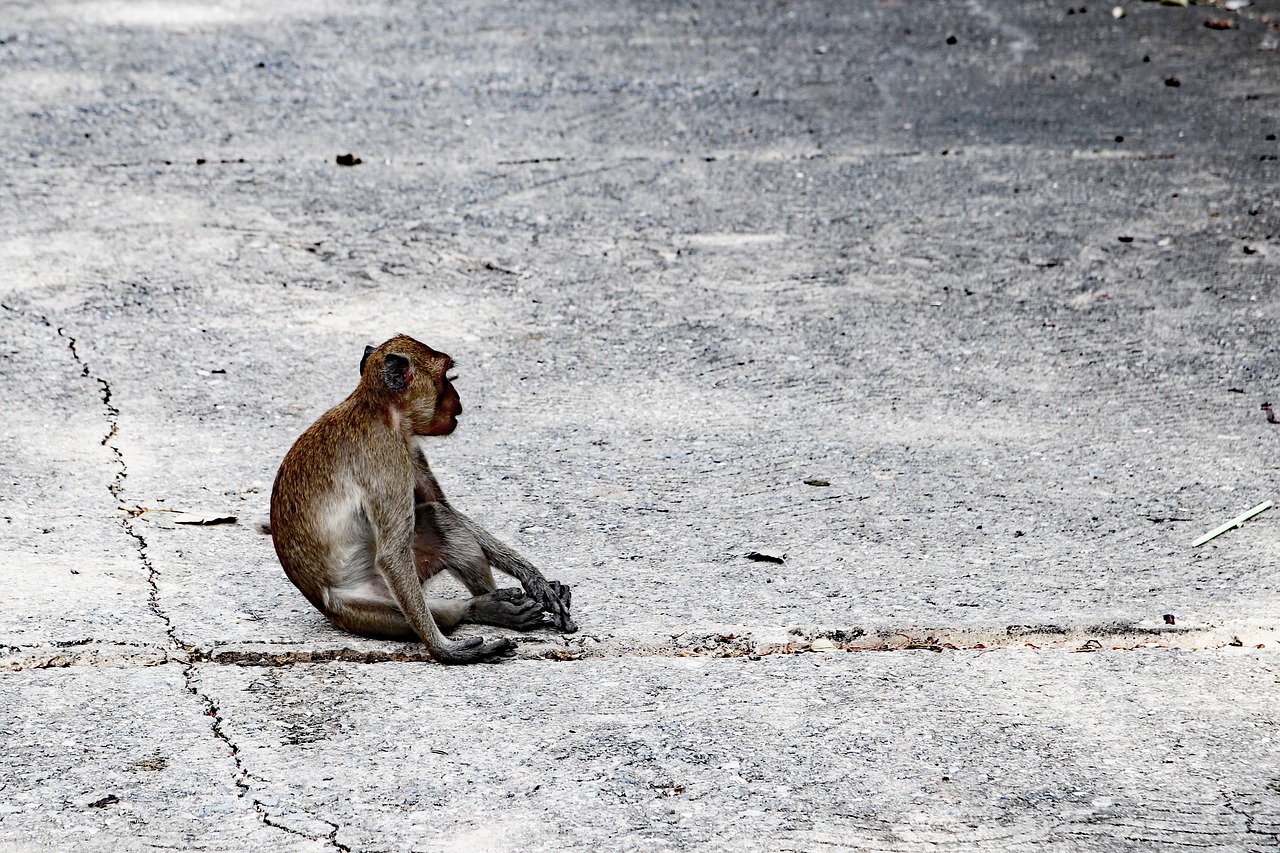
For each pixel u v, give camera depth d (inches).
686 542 891.4
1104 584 838.5
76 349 1157.1
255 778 639.1
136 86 1841.8
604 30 2166.6
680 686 726.5
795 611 803.4
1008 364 1186.0
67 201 1469.0
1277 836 612.4
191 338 1190.3
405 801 625.3
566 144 1690.5
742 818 617.3
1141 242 1440.7
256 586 828.0
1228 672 745.6
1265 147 1710.1
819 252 1412.4
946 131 1760.6
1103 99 1886.1
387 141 1684.3
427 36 2107.5
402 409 761.0
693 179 1592.0
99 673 722.2
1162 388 1143.6
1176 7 2309.3
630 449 1028.5
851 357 1195.3
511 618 787.4
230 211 1461.6
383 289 1307.8
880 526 914.1
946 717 699.4
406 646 770.8
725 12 2276.1
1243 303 1306.6
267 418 1060.5
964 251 1417.3
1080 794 639.1
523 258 1384.1
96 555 849.5
